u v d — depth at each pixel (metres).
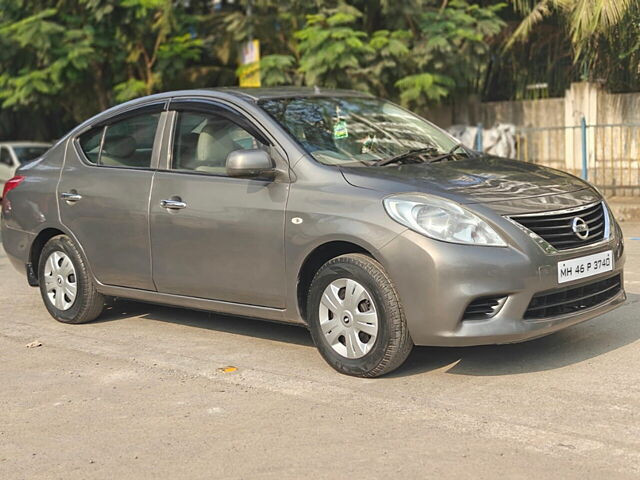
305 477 3.92
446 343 4.97
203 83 18.22
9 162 19.20
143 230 6.33
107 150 6.79
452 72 15.76
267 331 6.58
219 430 4.57
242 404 4.96
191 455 4.25
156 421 4.75
